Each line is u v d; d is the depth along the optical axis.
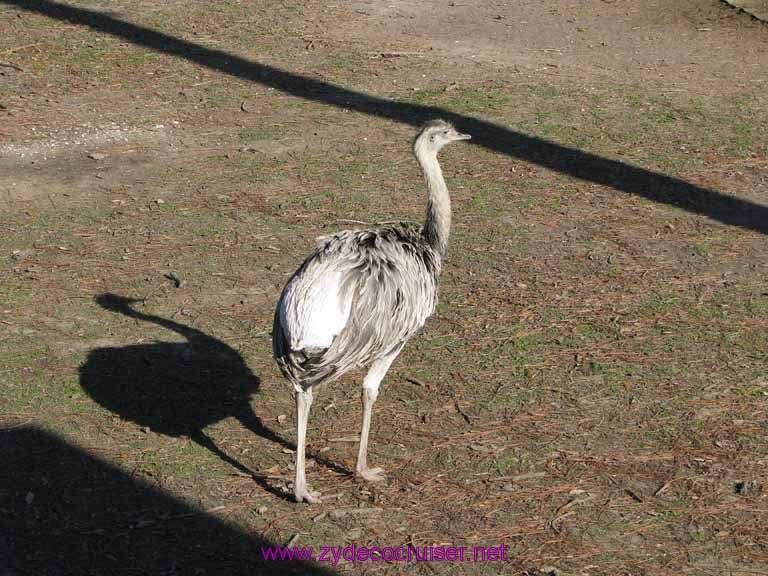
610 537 7.30
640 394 9.05
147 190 13.52
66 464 8.16
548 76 17.81
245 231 12.38
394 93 17.06
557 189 13.49
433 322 10.35
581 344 9.90
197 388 9.29
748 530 7.33
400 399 9.09
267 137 15.31
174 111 16.31
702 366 9.47
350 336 7.18
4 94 16.83
